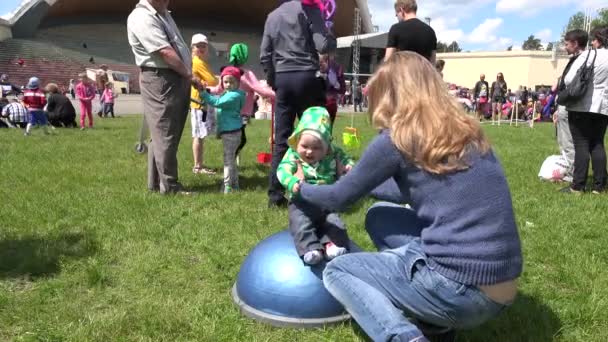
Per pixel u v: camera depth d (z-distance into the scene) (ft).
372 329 7.64
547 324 9.68
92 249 13.38
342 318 9.64
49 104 49.06
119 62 167.53
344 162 10.61
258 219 16.06
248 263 10.27
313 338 9.25
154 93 18.07
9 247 13.51
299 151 10.08
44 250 13.12
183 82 18.39
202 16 217.77
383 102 7.86
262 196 18.97
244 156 29.19
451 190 7.18
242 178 22.84
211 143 34.53
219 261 12.64
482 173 7.17
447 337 8.87
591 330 9.66
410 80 7.56
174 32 18.17
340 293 8.14
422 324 8.59
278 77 16.44
